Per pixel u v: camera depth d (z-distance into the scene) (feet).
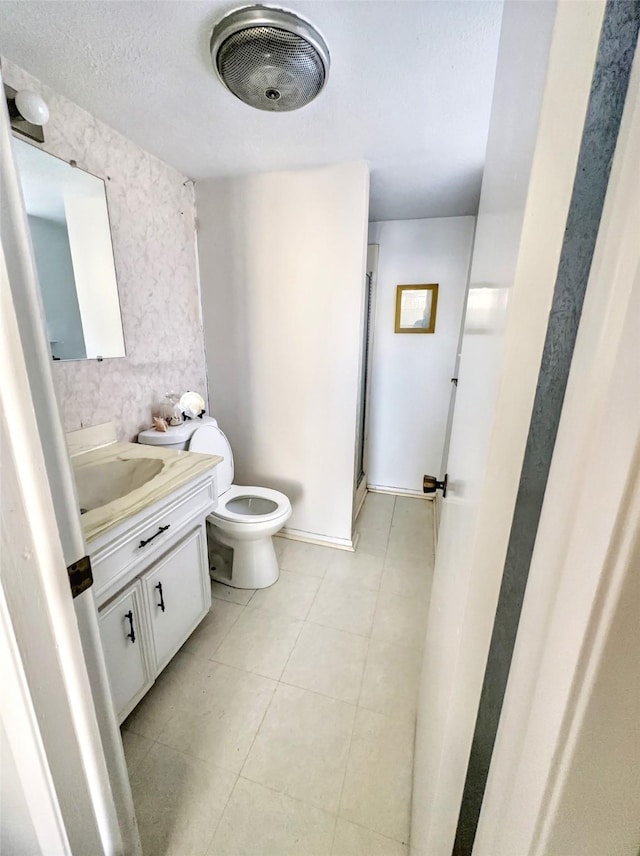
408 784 3.54
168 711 4.20
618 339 0.93
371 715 4.18
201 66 3.60
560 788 1.06
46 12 2.97
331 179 5.84
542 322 1.31
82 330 4.76
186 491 4.37
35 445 1.63
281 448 7.42
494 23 3.04
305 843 3.12
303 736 3.95
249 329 6.95
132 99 4.16
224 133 4.83
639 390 0.83
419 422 9.56
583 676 0.99
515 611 1.69
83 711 2.01
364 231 5.91
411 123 4.53
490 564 1.63
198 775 3.59
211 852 3.06
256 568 6.16
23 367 1.55
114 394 5.29
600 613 0.94
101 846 2.25
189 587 4.70
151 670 4.10
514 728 1.38
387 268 8.84
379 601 5.97
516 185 1.53
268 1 2.93
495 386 1.54
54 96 4.06
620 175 0.97
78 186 4.48
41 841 2.07
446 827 2.10
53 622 1.80
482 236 2.53
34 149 3.99
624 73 1.06
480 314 2.26
